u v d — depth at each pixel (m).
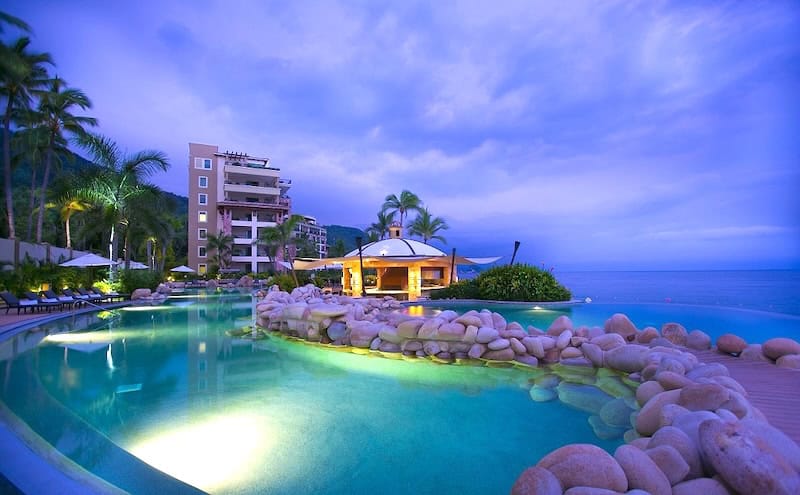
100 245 45.72
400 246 24.62
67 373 6.57
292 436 4.04
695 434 2.71
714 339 10.42
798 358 5.62
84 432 4.05
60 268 21.45
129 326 12.28
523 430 4.14
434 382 5.98
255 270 60.81
